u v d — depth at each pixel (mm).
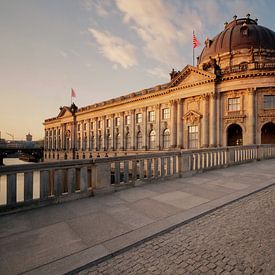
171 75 45719
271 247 4270
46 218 5762
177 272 3590
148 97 48938
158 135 47000
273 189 8664
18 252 4078
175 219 5559
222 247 4324
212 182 9836
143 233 4805
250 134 33875
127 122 56062
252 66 34688
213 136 36812
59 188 7184
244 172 12352
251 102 34031
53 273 3477
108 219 5637
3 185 30656
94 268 3721
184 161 11383
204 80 37906
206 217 5895
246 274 3512
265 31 45562
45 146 99188
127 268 3713
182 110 42562
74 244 4355
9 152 101312
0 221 5578
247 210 6336
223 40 46469
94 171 8039
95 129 66938
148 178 9852
